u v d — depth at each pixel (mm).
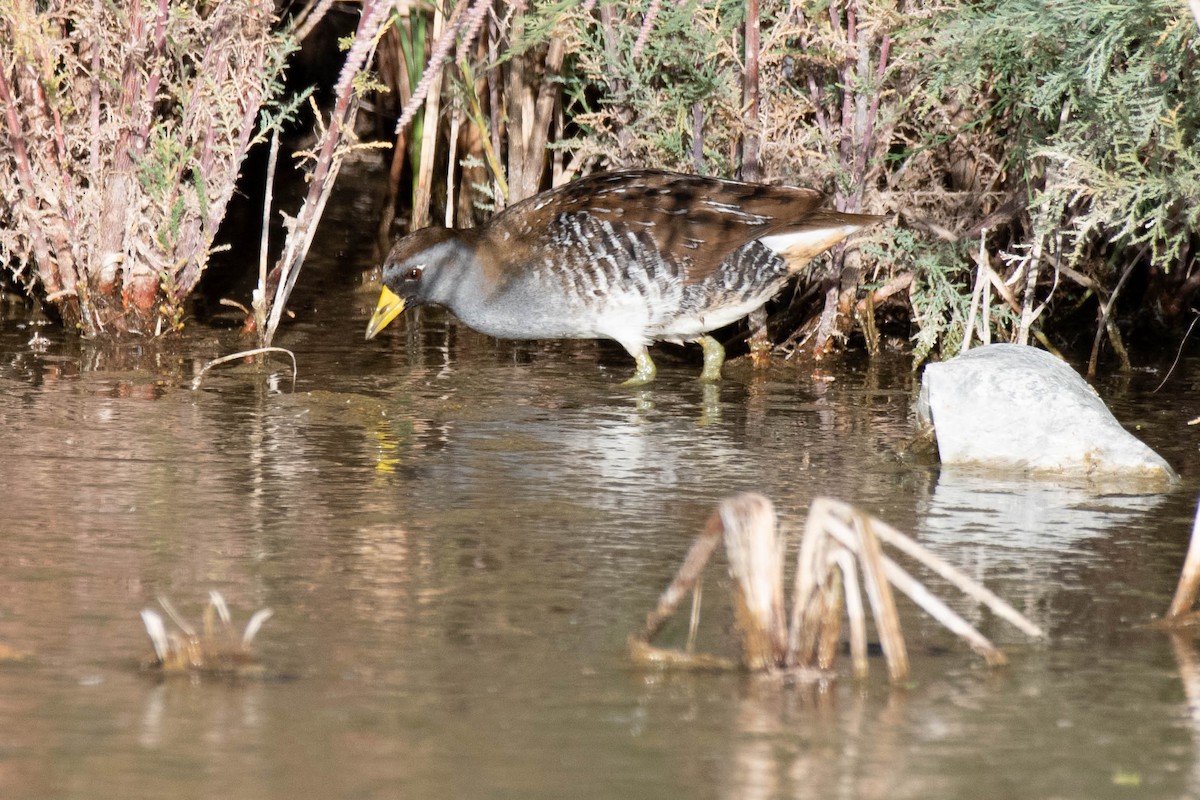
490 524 8625
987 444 10180
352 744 5590
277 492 9195
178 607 7078
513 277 12766
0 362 12797
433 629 6879
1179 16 10750
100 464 9742
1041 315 14312
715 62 13469
